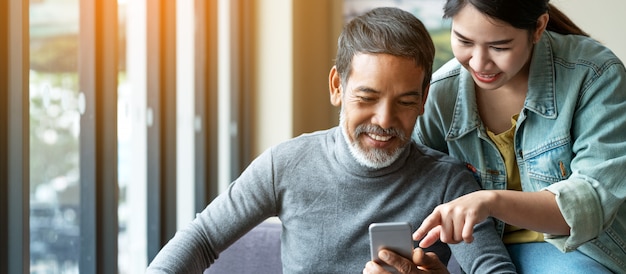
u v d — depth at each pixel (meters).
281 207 1.64
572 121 1.57
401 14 1.52
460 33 1.45
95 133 2.39
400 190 1.58
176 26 2.82
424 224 1.35
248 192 1.63
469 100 1.66
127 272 2.72
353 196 1.58
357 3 3.91
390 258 1.35
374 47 1.46
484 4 1.38
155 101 2.78
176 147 2.84
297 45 3.55
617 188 1.46
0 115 1.99
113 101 2.41
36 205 2.27
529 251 1.64
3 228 2.01
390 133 1.48
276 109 3.51
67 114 2.36
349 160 1.57
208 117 3.22
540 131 1.60
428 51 1.50
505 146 1.66
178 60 3.11
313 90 3.76
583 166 1.50
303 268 1.60
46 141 2.29
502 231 1.67
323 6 3.87
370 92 1.46
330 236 1.58
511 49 1.42
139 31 2.77
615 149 1.49
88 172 2.39
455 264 1.81
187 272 1.56
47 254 2.32
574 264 1.55
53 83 2.31
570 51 1.59
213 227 1.61
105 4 2.40
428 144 1.77
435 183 1.58
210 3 3.20
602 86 1.53
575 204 1.42
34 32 2.23
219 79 3.39
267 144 3.53
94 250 2.40
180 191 3.12
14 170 2.00
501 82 1.48
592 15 3.57
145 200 2.79
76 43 2.37
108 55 2.41
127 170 2.71
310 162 1.62
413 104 1.48
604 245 1.59
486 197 1.37
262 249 1.90
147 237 2.79
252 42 3.54
